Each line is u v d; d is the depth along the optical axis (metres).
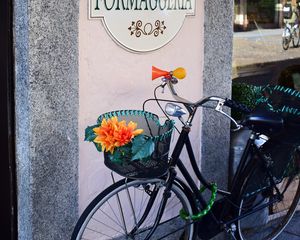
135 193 4.16
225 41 4.47
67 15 3.64
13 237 3.92
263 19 5.40
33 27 3.53
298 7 5.68
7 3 3.67
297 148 4.36
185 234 4.00
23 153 3.71
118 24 3.90
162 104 4.23
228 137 4.62
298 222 5.09
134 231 3.82
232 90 5.05
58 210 3.79
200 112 4.45
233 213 4.10
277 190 4.29
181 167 3.79
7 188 3.87
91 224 4.02
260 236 4.66
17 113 3.74
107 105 3.96
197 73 4.38
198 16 4.32
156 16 4.07
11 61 3.74
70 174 3.80
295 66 5.66
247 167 4.07
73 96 3.74
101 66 3.89
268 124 3.85
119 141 3.22
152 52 4.11
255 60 5.37
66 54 3.67
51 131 3.68
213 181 4.59
